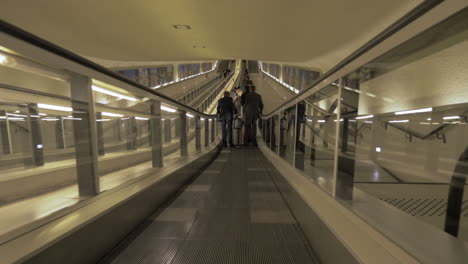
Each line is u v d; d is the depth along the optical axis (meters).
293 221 1.83
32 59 1.05
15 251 0.86
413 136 2.24
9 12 3.60
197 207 2.14
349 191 1.37
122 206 1.52
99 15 3.71
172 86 11.59
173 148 3.38
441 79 2.19
